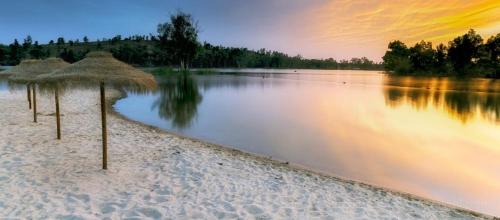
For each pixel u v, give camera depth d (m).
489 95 35.16
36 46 106.81
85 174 6.84
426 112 22.28
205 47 128.88
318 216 5.44
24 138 9.61
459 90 42.09
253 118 17.78
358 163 9.87
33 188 5.96
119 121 14.22
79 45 134.00
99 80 6.60
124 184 6.41
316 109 22.28
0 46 95.75
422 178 8.75
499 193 7.80
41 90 8.74
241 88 39.47
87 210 5.19
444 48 97.12
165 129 13.91
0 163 7.21
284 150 10.99
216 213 5.36
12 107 15.92
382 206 6.14
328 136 13.55
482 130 15.96
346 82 60.84
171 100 25.77
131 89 7.25
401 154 11.05
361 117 19.31
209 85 43.50
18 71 12.23
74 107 17.34
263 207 5.66
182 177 6.96
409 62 106.06
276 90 37.69
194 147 9.86
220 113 19.38
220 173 7.38
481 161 10.49
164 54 100.06
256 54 167.62
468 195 7.65
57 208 5.20
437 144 12.80
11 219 4.79
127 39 148.75
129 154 8.52
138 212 5.23
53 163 7.44
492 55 81.50
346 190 6.96
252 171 7.77
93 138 10.12
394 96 33.34
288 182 7.13
